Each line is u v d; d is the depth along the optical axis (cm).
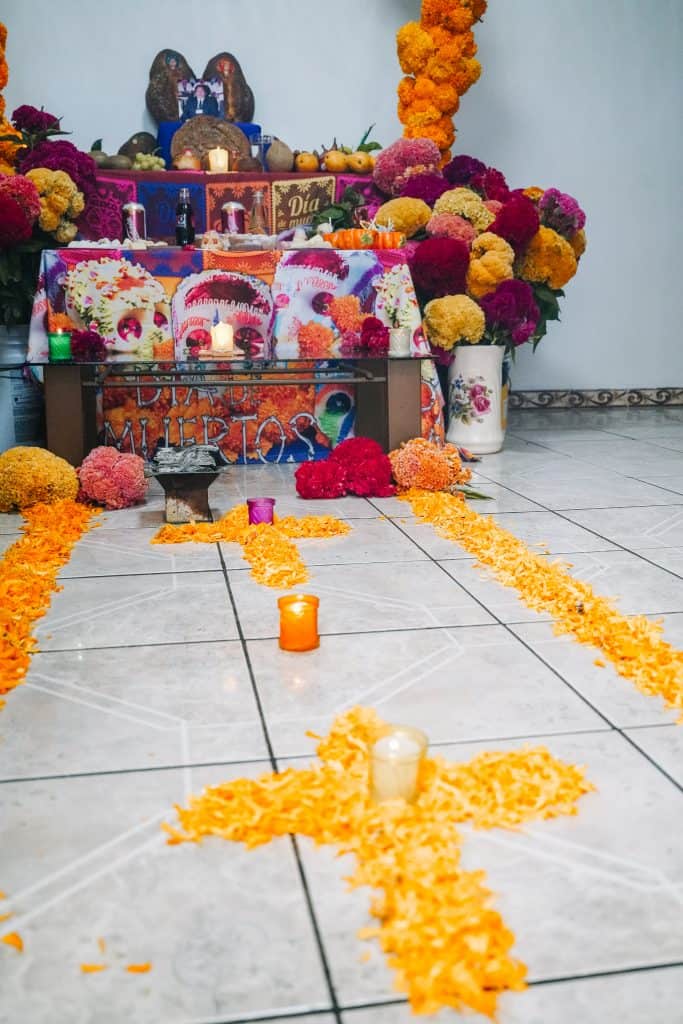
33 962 95
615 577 226
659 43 582
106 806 123
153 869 109
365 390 375
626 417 558
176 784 128
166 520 281
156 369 365
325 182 456
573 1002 90
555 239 423
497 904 103
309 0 531
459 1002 89
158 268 359
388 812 114
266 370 351
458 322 389
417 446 327
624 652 172
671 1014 88
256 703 154
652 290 607
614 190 591
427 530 273
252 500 272
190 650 178
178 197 442
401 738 123
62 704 154
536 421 540
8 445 365
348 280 373
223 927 99
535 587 212
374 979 92
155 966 94
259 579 222
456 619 195
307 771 127
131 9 510
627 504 308
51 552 246
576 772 129
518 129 572
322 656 175
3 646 175
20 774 131
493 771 127
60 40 505
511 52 564
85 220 427
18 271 373
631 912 102
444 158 484
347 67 541
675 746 139
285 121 539
